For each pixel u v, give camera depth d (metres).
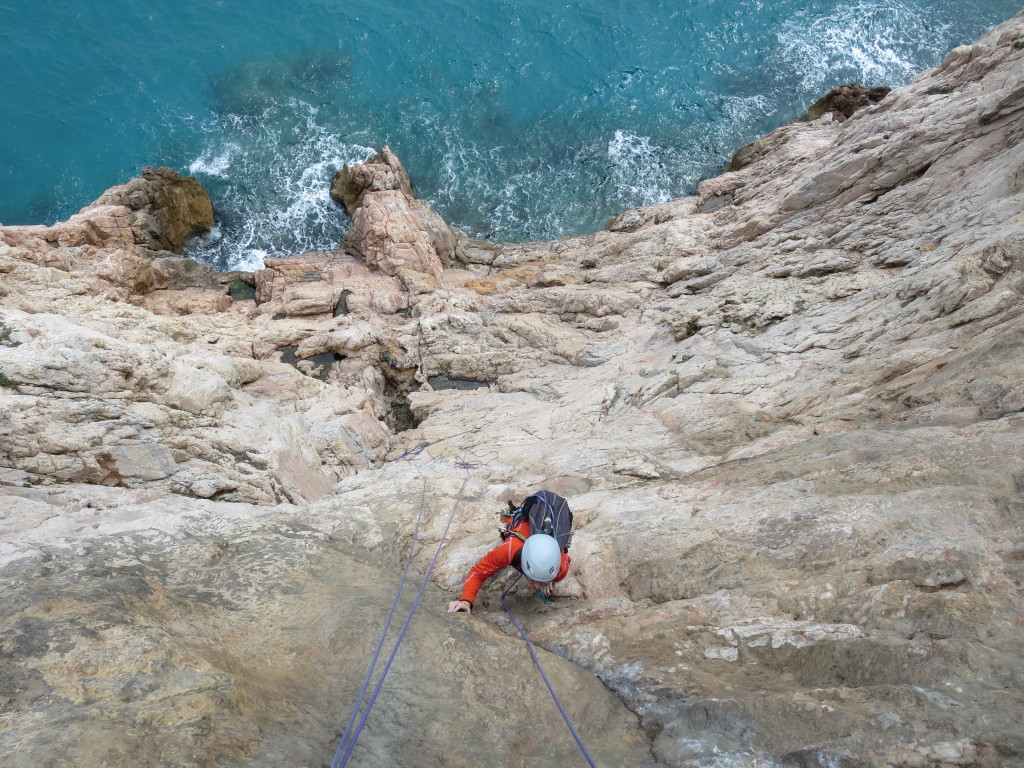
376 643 4.01
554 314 15.59
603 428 9.65
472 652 4.04
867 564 4.29
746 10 26.45
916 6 26.61
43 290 12.69
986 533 4.34
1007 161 10.66
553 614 4.78
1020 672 3.21
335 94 23.67
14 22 23.98
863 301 9.66
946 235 10.46
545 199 21.70
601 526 5.83
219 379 9.83
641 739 3.45
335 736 3.17
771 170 17.95
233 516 5.89
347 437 11.38
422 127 23.16
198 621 3.96
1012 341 6.54
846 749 2.95
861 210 12.95
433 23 25.70
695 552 4.99
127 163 21.55
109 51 23.80
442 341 14.87
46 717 2.67
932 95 14.43
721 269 14.09
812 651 3.77
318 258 18.75
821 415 7.61
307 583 4.76
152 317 13.23
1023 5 26.39
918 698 3.16
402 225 17.77
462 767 3.15
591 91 24.30
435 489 6.98
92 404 7.69
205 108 22.97
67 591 3.64
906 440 5.68
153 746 2.59
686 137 23.14
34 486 6.79
